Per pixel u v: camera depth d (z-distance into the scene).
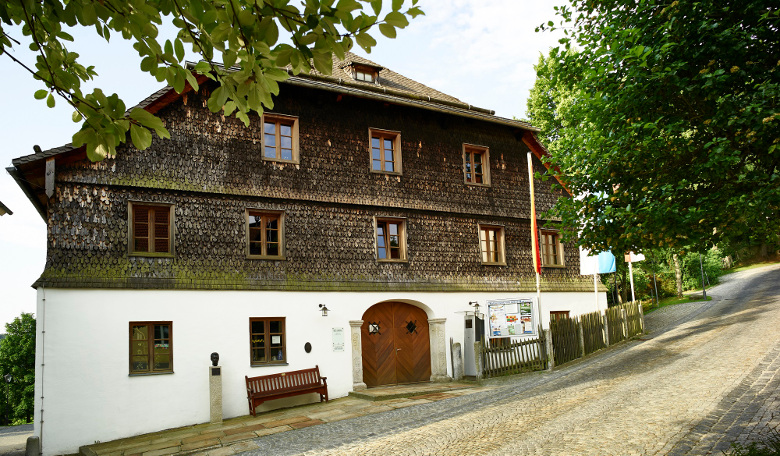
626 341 20.14
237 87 3.26
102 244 13.25
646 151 6.84
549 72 8.32
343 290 16.12
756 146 6.07
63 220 12.94
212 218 14.65
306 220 16.05
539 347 16.69
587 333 18.44
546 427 9.04
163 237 14.12
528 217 20.73
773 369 11.91
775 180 5.80
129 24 3.16
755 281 37.28
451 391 14.79
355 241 16.77
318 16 2.82
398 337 17.48
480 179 20.20
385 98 17.44
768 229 6.63
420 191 18.31
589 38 7.54
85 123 3.38
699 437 7.59
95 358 12.62
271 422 12.58
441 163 19.00
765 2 6.05
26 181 13.01
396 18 2.88
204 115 15.00
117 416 12.63
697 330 20.03
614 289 32.56
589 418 9.39
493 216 19.78
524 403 11.40
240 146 15.37
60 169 13.10
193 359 13.70
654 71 6.56
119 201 13.62
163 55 3.26
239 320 14.45
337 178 16.75
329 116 17.02
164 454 10.28
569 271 21.53
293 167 16.06
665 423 8.52
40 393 12.00
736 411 8.83
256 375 14.43
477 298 18.75
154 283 13.53
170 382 13.34
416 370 17.59
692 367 13.26
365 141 17.55
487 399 12.54
